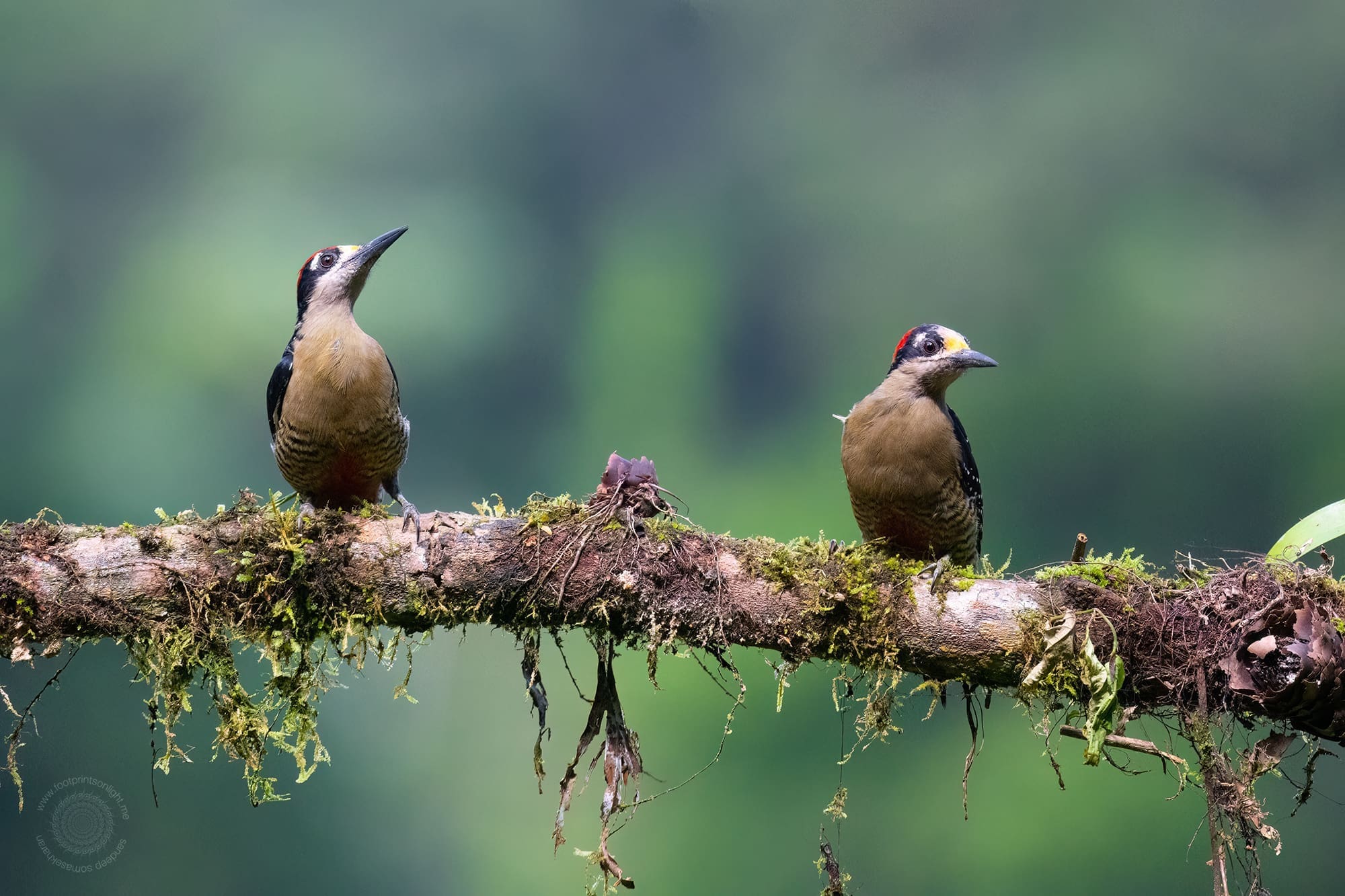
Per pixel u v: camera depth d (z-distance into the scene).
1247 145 25.30
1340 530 5.88
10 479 22.23
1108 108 25.94
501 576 5.76
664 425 25.44
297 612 5.86
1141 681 5.58
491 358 25.28
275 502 5.95
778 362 26.20
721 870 16.58
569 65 26.42
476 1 25.88
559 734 17.11
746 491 24.94
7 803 15.21
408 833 16.83
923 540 7.17
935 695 5.90
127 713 15.77
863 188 26.53
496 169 26.05
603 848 5.85
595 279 25.97
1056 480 23.64
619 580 5.72
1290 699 5.32
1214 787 5.50
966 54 26.75
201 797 16.20
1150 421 23.50
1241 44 25.55
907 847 16.66
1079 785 16.45
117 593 5.68
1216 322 23.81
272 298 23.80
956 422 7.30
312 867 16.53
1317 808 14.55
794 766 17.12
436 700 17.45
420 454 24.59
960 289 25.53
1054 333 24.84
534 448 25.06
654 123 26.69
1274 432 23.02
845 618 5.77
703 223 26.59
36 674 15.38
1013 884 16.02
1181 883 15.43
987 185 26.05
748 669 17.55
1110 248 25.12
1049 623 5.57
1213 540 22.64
